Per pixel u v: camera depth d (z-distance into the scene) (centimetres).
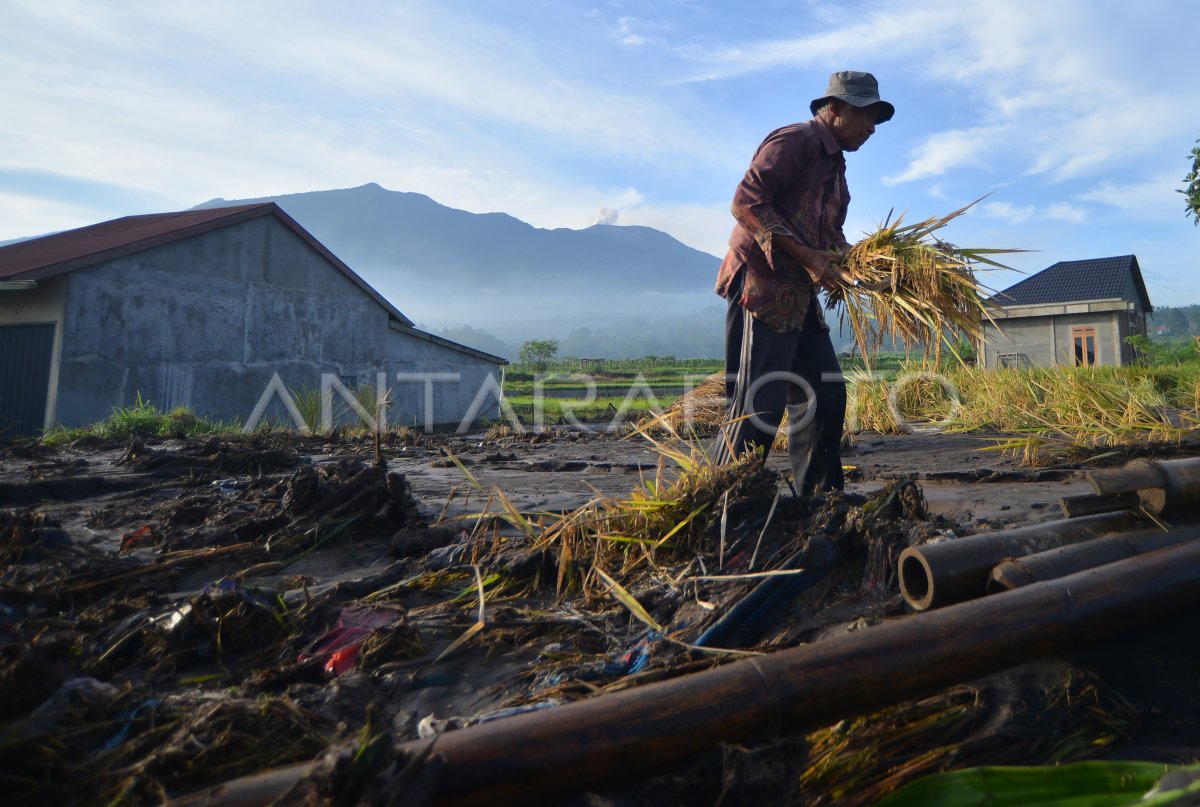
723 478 269
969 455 570
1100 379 807
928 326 306
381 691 171
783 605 202
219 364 1441
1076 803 115
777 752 128
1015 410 771
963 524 288
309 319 1634
